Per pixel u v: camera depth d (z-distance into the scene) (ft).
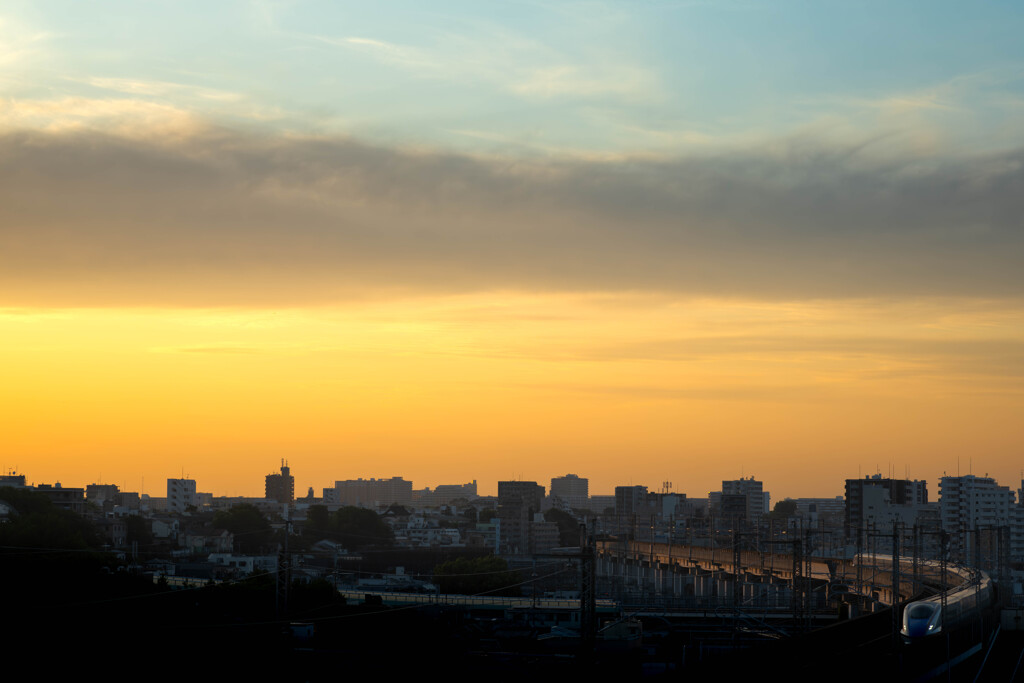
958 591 597.93
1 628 455.22
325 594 634.02
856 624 522.47
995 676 458.91
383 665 488.44
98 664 437.58
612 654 552.00
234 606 594.24
